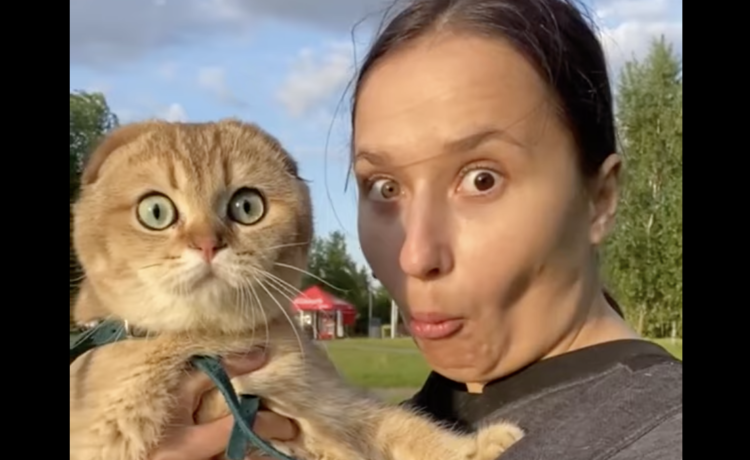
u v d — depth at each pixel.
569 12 0.41
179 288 0.40
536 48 0.39
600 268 0.41
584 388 0.36
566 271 0.39
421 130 0.39
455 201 0.39
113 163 0.43
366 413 0.45
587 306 0.40
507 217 0.38
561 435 0.34
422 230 0.39
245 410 0.40
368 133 0.41
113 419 0.39
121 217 0.41
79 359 0.40
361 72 0.43
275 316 0.43
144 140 0.43
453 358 0.40
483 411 0.41
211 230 0.40
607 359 0.37
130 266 0.41
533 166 0.38
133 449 0.39
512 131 0.38
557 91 0.39
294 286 0.44
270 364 0.42
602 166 0.41
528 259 0.38
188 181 0.41
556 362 0.38
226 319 0.41
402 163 0.39
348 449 0.43
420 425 0.44
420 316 0.39
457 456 0.41
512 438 0.37
